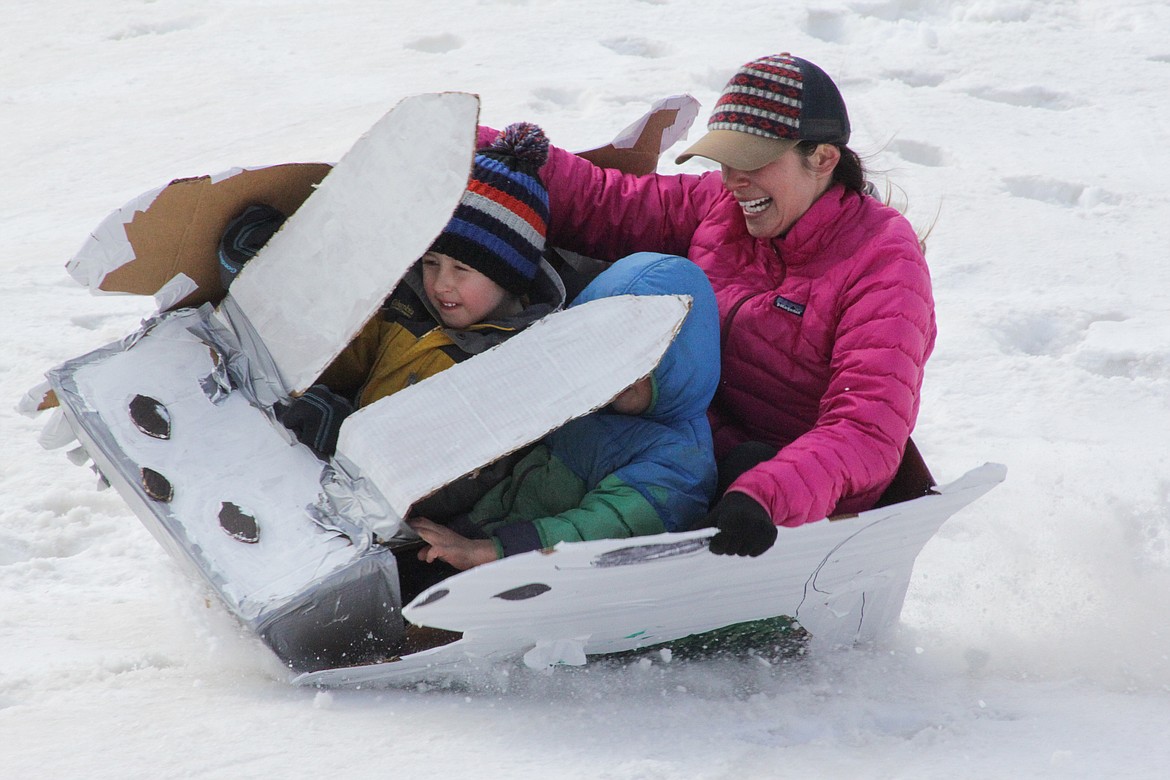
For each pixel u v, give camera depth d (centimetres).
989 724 730
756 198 851
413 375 826
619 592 695
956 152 2086
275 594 685
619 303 728
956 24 2825
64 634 827
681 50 2595
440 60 2550
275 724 658
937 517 776
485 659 729
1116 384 1362
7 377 1316
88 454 808
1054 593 961
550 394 711
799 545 729
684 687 775
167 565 841
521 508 811
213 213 798
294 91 2411
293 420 766
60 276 1616
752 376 879
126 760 606
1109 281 1633
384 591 712
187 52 2689
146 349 780
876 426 768
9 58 2669
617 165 1049
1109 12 2897
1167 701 782
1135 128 2234
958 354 1430
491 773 613
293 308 773
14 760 605
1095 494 1116
